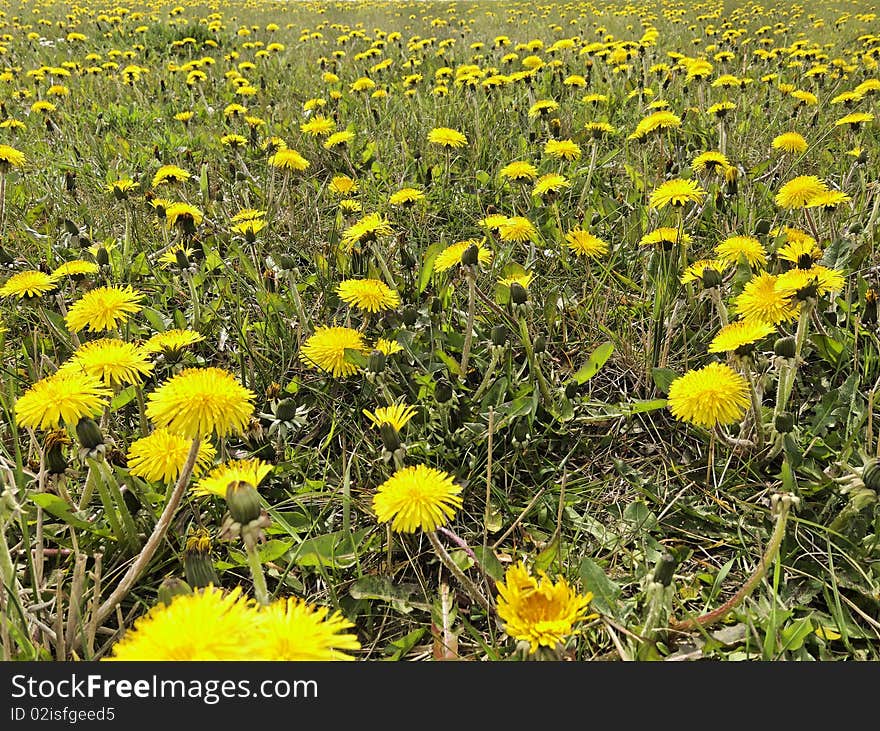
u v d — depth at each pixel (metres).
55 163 5.05
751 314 2.26
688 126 5.22
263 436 2.41
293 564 2.02
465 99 6.24
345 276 3.41
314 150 5.17
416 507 1.58
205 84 7.74
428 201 4.21
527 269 3.30
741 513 2.15
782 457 2.31
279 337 3.03
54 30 12.44
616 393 2.76
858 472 1.77
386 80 7.89
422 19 15.83
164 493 2.20
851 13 14.19
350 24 15.38
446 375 2.73
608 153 4.51
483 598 1.81
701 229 3.68
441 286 3.11
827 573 1.90
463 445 2.41
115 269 3.48
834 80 6.66
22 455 2.37
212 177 4.82
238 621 1.11
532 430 2.43
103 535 1.96
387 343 2.52
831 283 2.25
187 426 1.56
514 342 2.97
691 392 1.87
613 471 2.40
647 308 3.07
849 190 4.05
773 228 3.47
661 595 1.56
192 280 3.07
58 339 2.94
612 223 3.90
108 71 8.00
